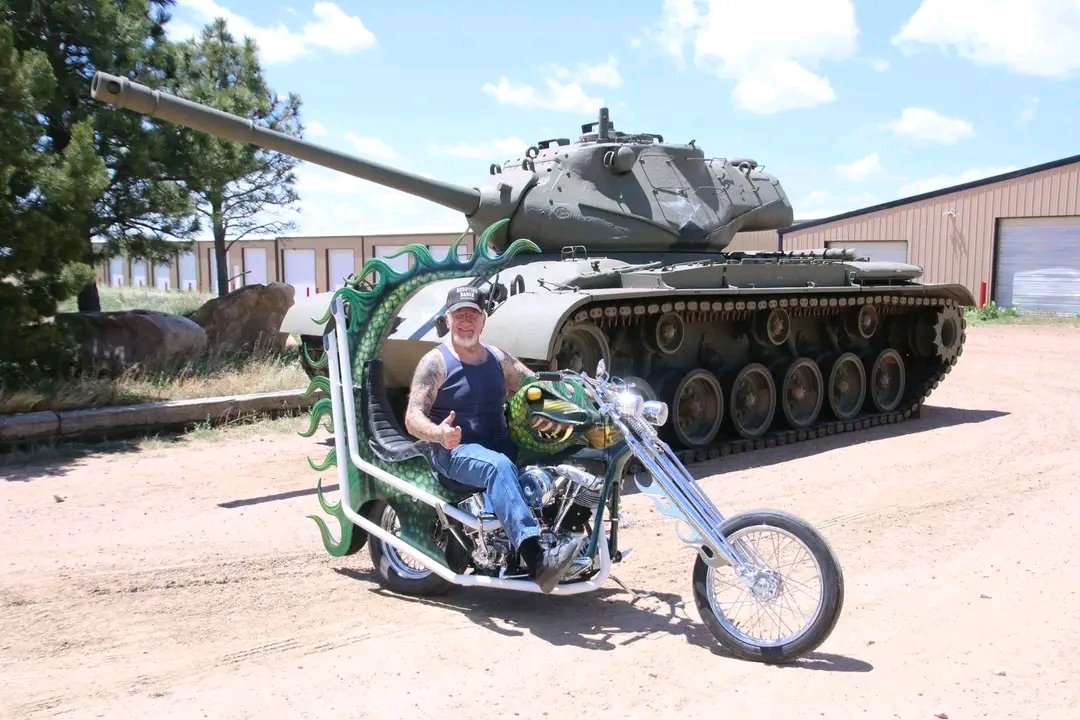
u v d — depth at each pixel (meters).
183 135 14.16
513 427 5.24
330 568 6.25
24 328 11.04
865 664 4.67
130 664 4.69
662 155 11.48
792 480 8.84
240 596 5.69
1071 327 25.33
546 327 8.10
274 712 4.17
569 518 5.34
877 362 12.38
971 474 8.91
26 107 10.59
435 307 9.46
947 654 4.78
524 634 5.09
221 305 15.28
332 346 6.04
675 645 4.94
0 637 5.03
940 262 30.91
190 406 11.14
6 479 8.75
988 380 16.06
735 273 10.23
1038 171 28.80
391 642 4.98
